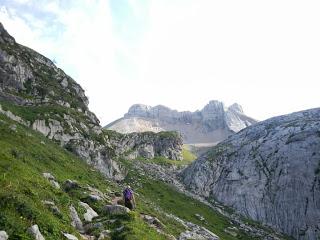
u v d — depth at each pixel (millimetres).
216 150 184625
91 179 57438
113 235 28922
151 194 118312
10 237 18969
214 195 159250
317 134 154250
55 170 47875
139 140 198250
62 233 22875
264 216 141625
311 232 129875
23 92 95938
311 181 140750
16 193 23688
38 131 80000
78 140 90375
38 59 121125
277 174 150875
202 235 69438
